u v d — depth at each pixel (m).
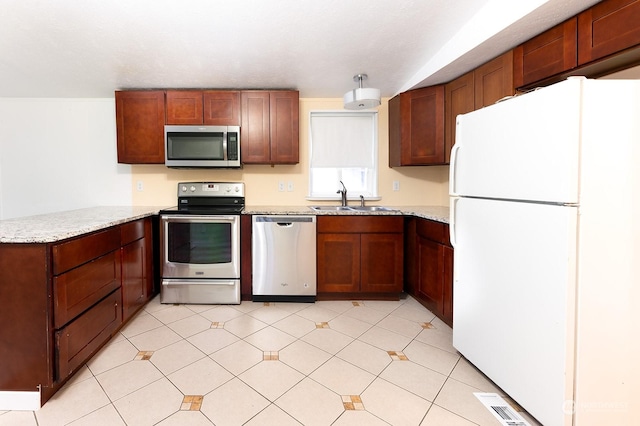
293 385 1.68
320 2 1.71
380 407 1.52
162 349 2.04
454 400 1.57
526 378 1.43
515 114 1.47
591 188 1.22
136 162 3.03
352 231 2.90
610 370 1.26
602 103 1.22
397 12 1.83
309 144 3.44
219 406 1.52
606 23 1.47
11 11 1.75
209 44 2.16
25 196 3.30
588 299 1.24
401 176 3.48
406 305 2.85
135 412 1.47
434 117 2.79
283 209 3.04
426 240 2.62
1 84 2.89
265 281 2.87
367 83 2.99
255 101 3.05
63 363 1.57
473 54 2.07
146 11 1.76
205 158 3.00
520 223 1.45
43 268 1.50
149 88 3.04
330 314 2.63
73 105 3.29
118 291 2.16
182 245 2.82
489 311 1.66
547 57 1.76
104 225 1.94
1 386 1.50
